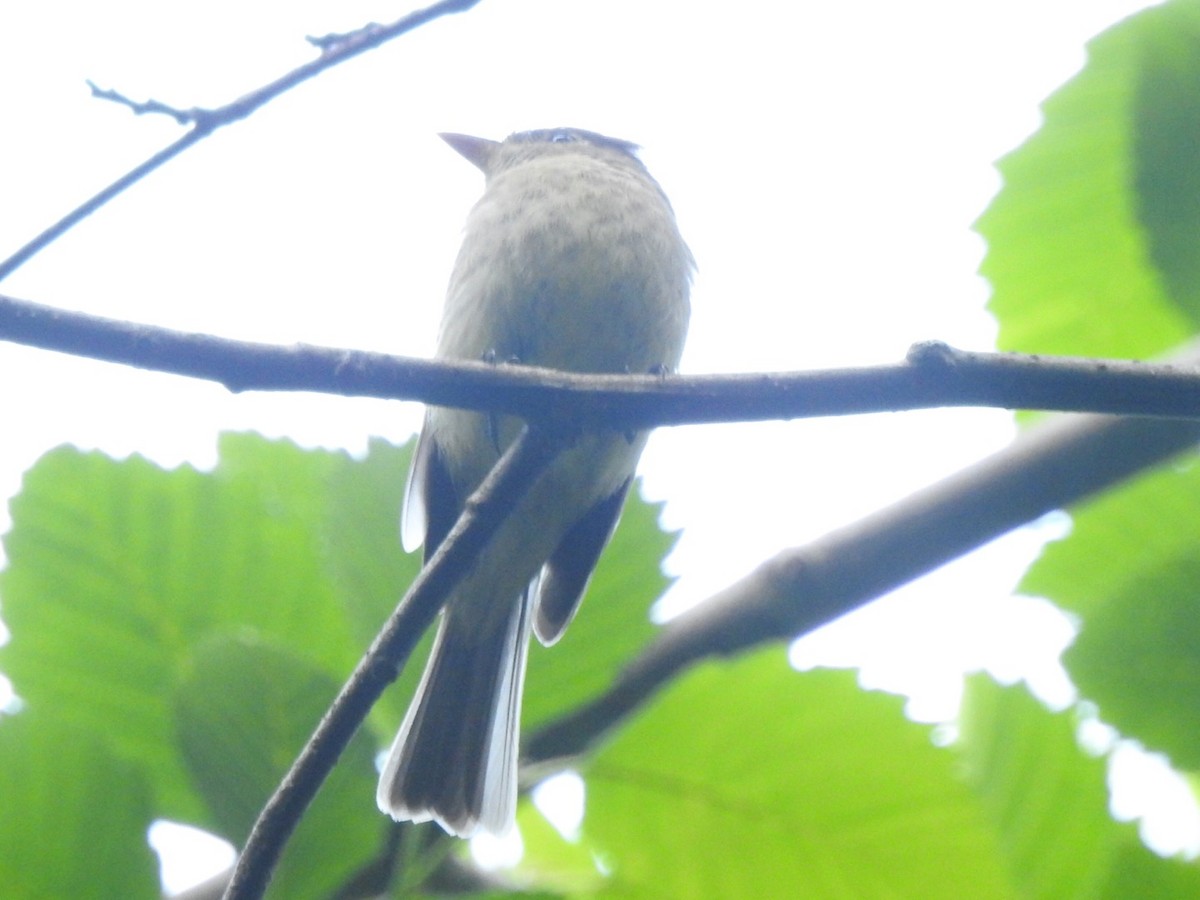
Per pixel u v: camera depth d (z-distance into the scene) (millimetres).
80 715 4309
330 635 4445
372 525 4387
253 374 4902
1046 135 5676
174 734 4160
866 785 4082
